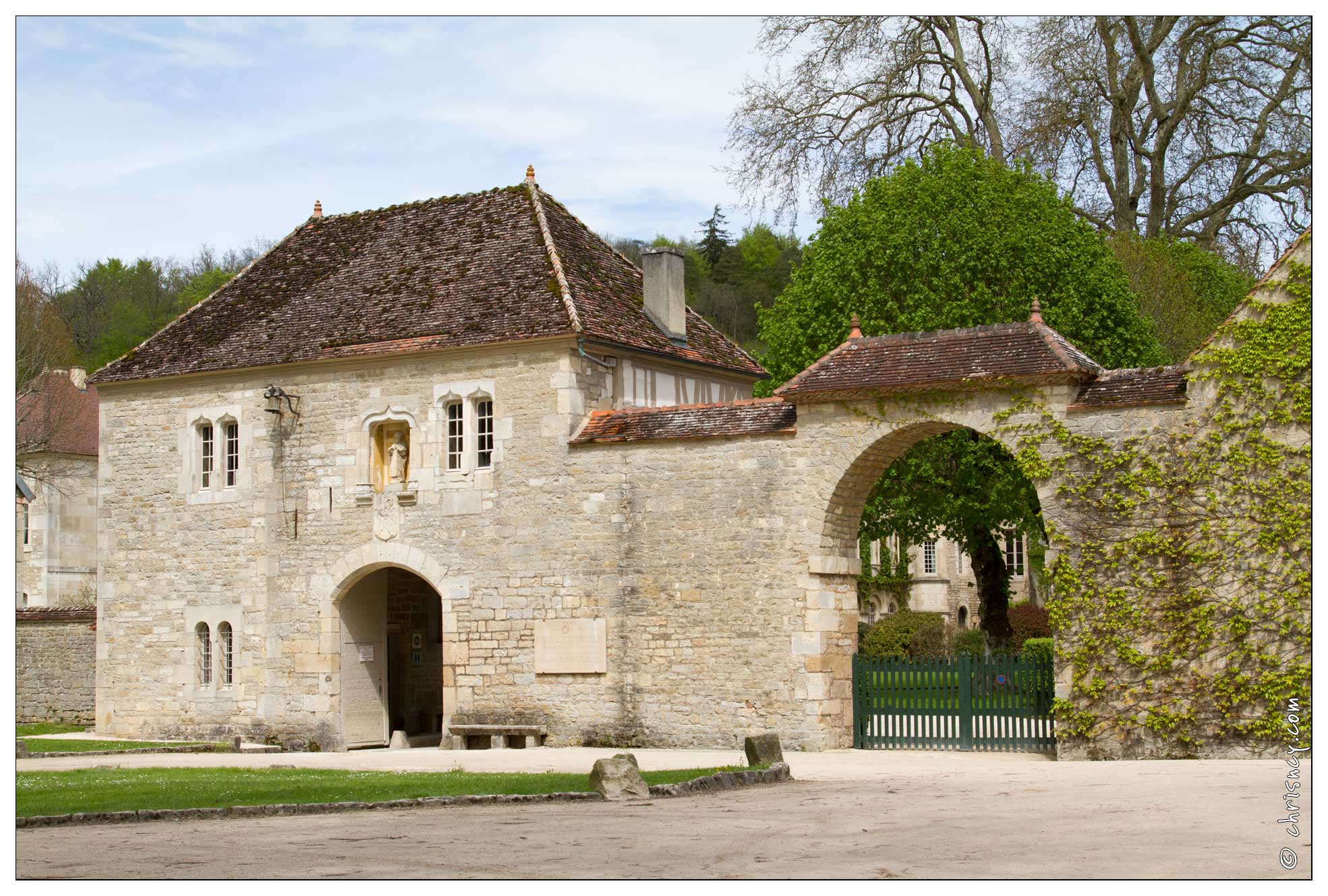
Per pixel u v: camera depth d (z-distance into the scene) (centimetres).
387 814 1512
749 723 2394
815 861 1194
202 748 2673
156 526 2970
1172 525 2097
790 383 2381
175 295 7475
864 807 1549
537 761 2219
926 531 3225
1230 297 3619
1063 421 2183
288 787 1716
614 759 1677
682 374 2919
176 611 2931
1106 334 3086
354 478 2762
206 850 1266
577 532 2561
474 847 1278
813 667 2353
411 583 3125
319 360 2783
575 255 2888
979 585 3409
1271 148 3797
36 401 4447
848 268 3136
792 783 1819
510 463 2627
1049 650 3641
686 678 2455
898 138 3966
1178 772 1856
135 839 1340
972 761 2148
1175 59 3803
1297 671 2003
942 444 3078
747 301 8306
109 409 3045
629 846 1280
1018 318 3017
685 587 2469
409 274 2933
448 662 2656
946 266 3036
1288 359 2048
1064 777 1841
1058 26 3778
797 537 2381
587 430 2581
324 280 3031
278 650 2811
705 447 2472
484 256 2884
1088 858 1187
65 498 4978
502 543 2623
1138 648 2105
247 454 2880
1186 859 1178
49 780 1870
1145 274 3572
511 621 2606
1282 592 2023
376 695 2845
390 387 2745
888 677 2416
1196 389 2102
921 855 1218
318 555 2789
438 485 2688
